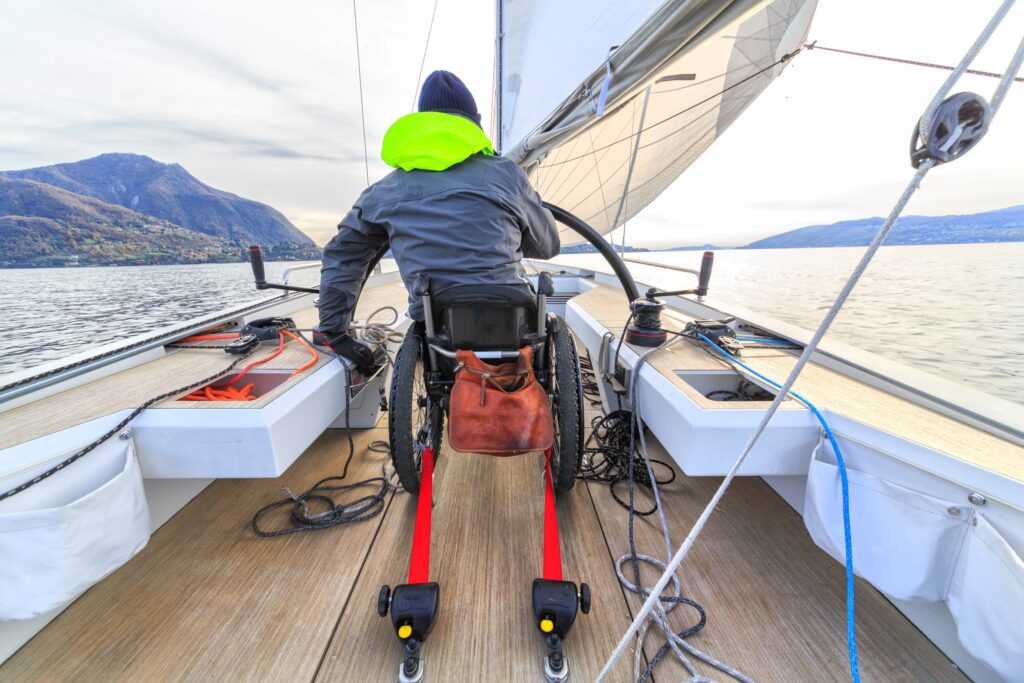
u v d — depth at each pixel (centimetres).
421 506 114
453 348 124
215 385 137
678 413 112
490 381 116
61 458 88
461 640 98
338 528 132
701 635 99
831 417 102
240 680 89
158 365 142
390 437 125
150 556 120
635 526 134
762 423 61
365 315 231
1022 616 66
